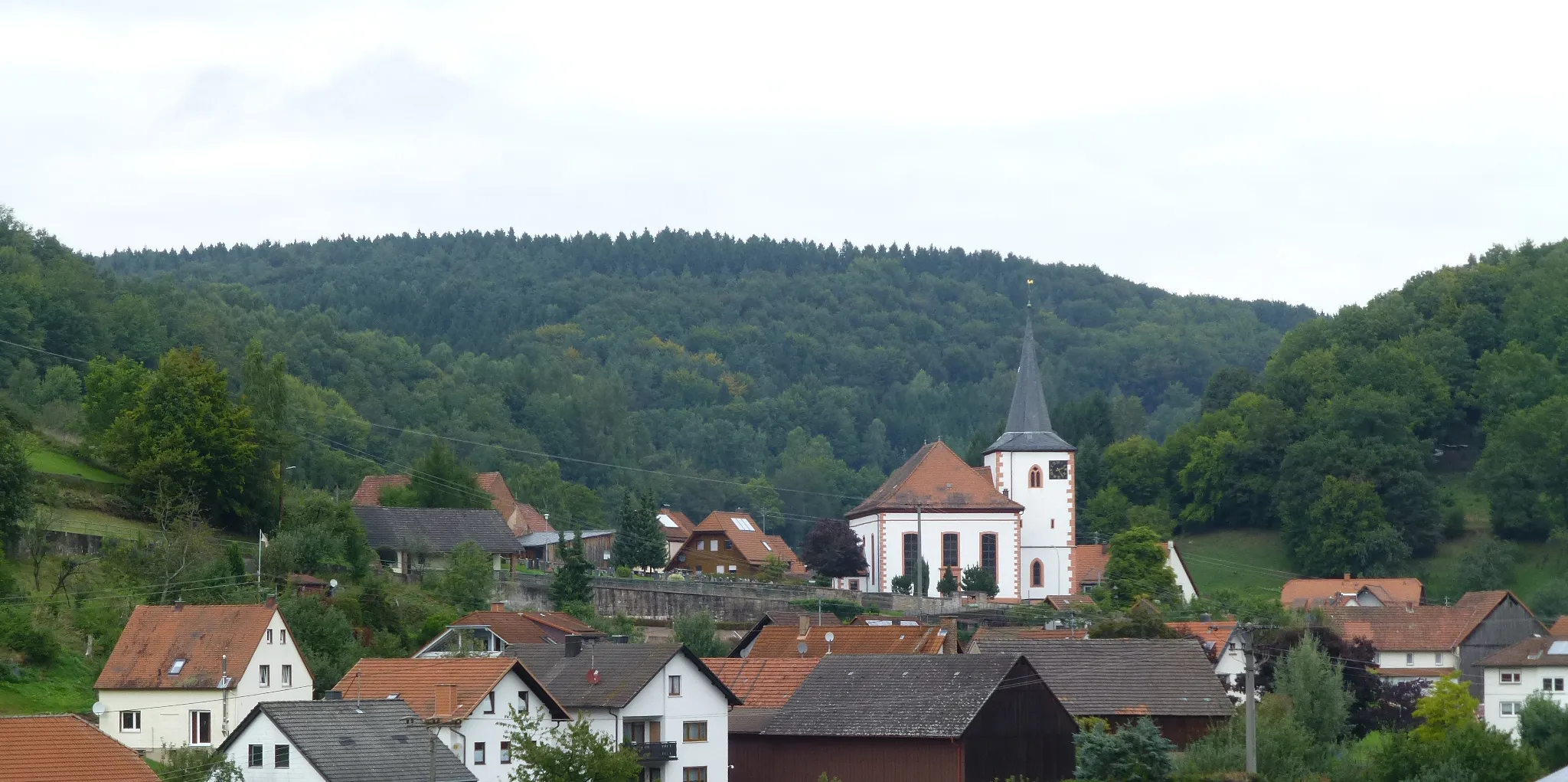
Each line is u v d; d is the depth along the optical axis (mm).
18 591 98688
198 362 129375
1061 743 84688
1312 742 82125
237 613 90625
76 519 116688
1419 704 95812
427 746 72438
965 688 83562
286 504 130625
